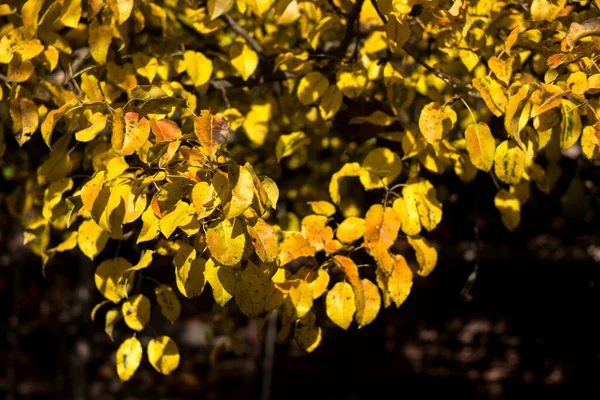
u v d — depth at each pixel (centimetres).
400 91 188
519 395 432
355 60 194
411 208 167
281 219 213
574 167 252
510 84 165
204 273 148
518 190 184
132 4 164
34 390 503
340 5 188
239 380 500
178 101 148
